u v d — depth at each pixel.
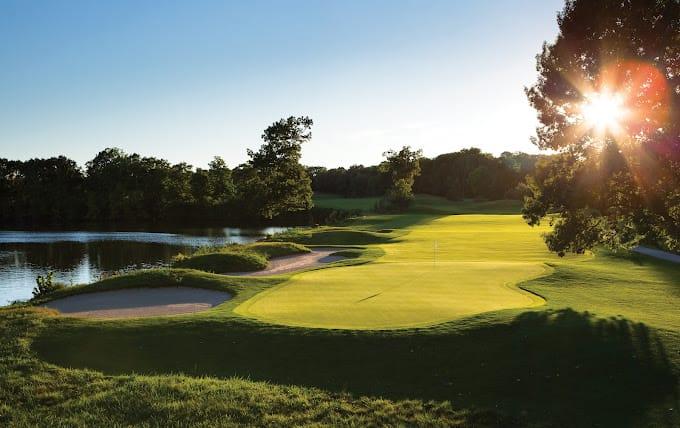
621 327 13.64
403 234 53.38
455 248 39.75
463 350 12.50
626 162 20.92
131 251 55.28
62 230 85.31
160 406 9.59
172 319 15.22
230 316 15.23
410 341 12.94
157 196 114.12
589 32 22.05
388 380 11.45
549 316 14.53
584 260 30.81
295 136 96.12
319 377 11.64
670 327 13.76
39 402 10.06
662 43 19.98
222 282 21.39
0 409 9.67
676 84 19.77
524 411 10.01
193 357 12.84
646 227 21.98
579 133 23.42
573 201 22.73
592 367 11.59
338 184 154.75
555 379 11.22
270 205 94.62
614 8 20.91
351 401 10.22
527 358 12.10
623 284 21.16
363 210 110.69
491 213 100.81
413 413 9.81
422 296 17.92
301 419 9.30
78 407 9.70
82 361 12.77
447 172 144.38
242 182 118.88
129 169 121.69
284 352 12.77
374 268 25.73
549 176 24.38
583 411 10.00
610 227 24.02
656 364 11.55
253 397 10.10
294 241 48.91
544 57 24.72
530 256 34.34
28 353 12.98
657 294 19.12
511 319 14.14
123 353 13.16
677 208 21.39
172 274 22.08
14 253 53.59
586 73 22.92
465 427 9.29
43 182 122.69
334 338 13.20
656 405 10.10
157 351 13.21
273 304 17.00
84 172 128.50
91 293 20.59
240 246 42.16
